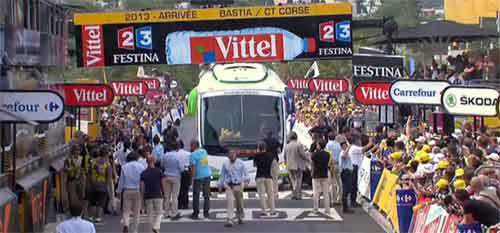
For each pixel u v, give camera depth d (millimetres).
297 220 38406
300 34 45219
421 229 28219
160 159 39688
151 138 63906
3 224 27562
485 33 48344
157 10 45438
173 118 95000
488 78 50719
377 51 55906
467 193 22562
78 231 22609
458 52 60875
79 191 37531
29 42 36375
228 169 36938
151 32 45406
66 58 48812
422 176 30125
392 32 49156
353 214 40031
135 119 70188
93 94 44062
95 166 37906
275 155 44312
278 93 51688
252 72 52812
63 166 40250
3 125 31094
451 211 24047
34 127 37625
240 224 37375
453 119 45281
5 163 31578
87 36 45469
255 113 51188
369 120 62750
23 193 31953
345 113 71500
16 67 34625
